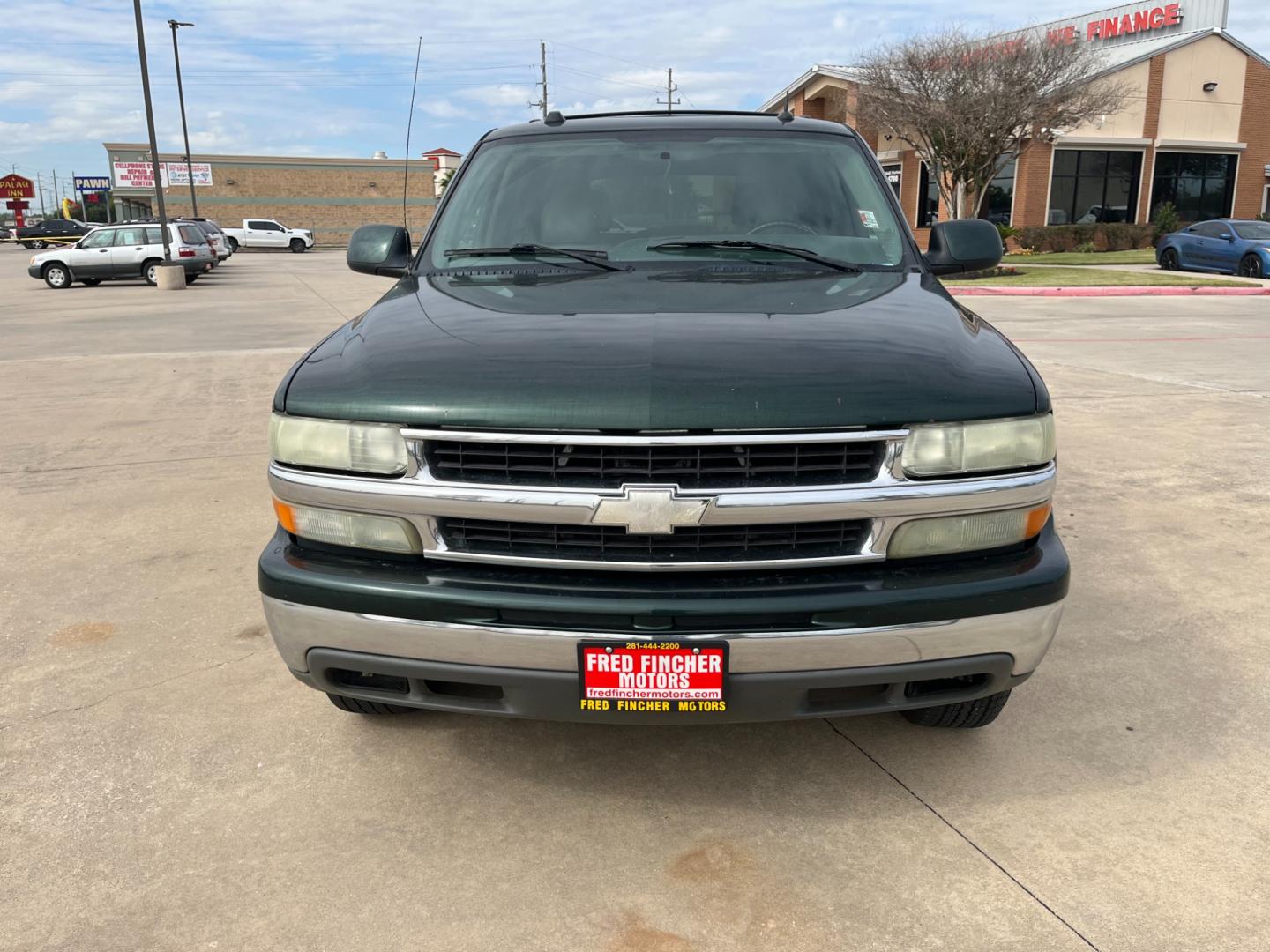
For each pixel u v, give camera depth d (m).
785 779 2.66
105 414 7.29
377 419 2.17
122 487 5.37
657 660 2.11
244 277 25.39
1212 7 30.03
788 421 2.06
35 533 4.62
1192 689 3.13
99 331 13.01
